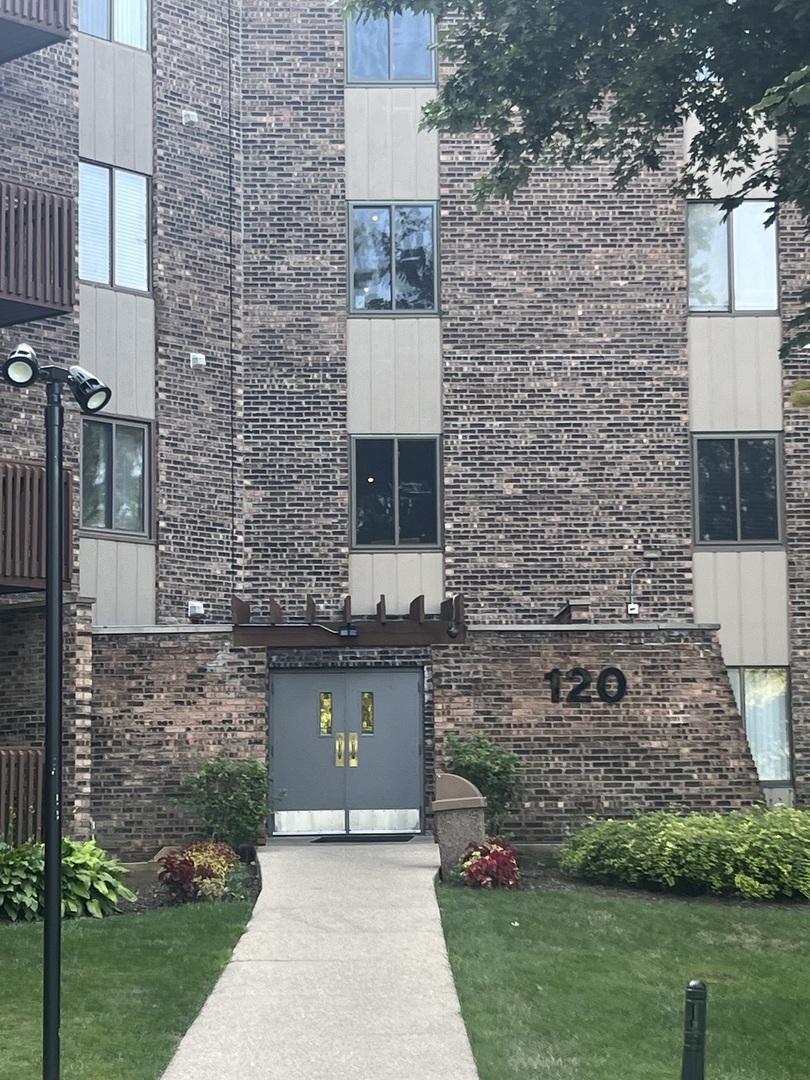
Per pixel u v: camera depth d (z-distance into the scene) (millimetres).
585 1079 10500
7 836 17203
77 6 22188
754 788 20297
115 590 21859
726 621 23812
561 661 20516
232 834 19297
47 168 21562
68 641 19141
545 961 13719
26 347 10648
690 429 24031
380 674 21734
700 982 9031
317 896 16141
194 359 22938
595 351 24000
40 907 15656
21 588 19250
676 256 24188
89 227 22125
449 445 23734
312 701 21719
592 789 20250
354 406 23734
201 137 23406
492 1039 11266
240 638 20203
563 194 24172
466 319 23938
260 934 14461
